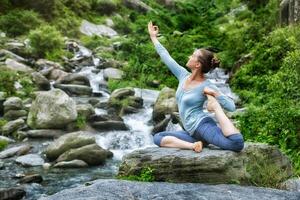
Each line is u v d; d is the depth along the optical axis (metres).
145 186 4.69
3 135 11.88
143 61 18.02
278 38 14.38
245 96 13.37
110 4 27.95
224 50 18.84
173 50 18.50
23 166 9.74
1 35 20.78
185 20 23.38
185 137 5.43
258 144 5.43
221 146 5.10
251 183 5.16
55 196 4.46
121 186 4.67
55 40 19.62
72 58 19.75
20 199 7.84
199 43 19.69
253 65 14.71
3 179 8.91
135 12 28.41
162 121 12.30
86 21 25.69
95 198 4.30
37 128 12.07
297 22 15.28
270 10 19.95
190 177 5.14
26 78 15.51
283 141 8.49
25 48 19.17
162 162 5.23
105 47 21.77
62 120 12.09
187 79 5.33
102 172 9.41
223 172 5.05
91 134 11.39
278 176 5.33
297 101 9.27
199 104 5.24
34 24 22.19
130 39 21.22
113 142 11.73
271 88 10.30
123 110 13.52
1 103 13.41
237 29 20.91
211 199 4.36
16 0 23.39
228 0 29.05
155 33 5.74
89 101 14.55
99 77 17.72
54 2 24.30
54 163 9.88
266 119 9.28
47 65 17.84
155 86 16.58
